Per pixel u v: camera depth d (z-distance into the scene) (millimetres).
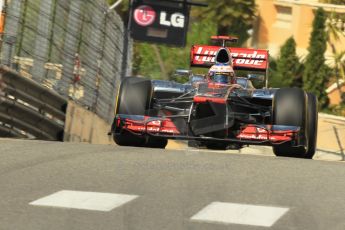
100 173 27984
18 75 52188
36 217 21531
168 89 39031
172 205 23391
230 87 37625
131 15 106250
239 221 21703
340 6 157375
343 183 27938
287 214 22750
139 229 20594
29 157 31219
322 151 109875
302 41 168125
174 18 107438
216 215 22281
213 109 36344
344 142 124938
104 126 74438
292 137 36781
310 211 23297
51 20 61219
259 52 43438
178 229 20703
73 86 65812
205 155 33688
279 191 25969
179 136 37250
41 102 56125
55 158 31094
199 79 40531
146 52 156500
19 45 56656
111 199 23906
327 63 154000
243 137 37125
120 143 39719
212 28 163875
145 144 41438
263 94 38438
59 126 59281
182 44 106688
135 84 38844
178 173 28422
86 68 69062
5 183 25938
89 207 22828
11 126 53438
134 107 38406
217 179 27547
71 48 65312
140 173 28203
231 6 160000
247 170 29672
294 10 168750
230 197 24734
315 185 27281
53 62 62094
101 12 72000
